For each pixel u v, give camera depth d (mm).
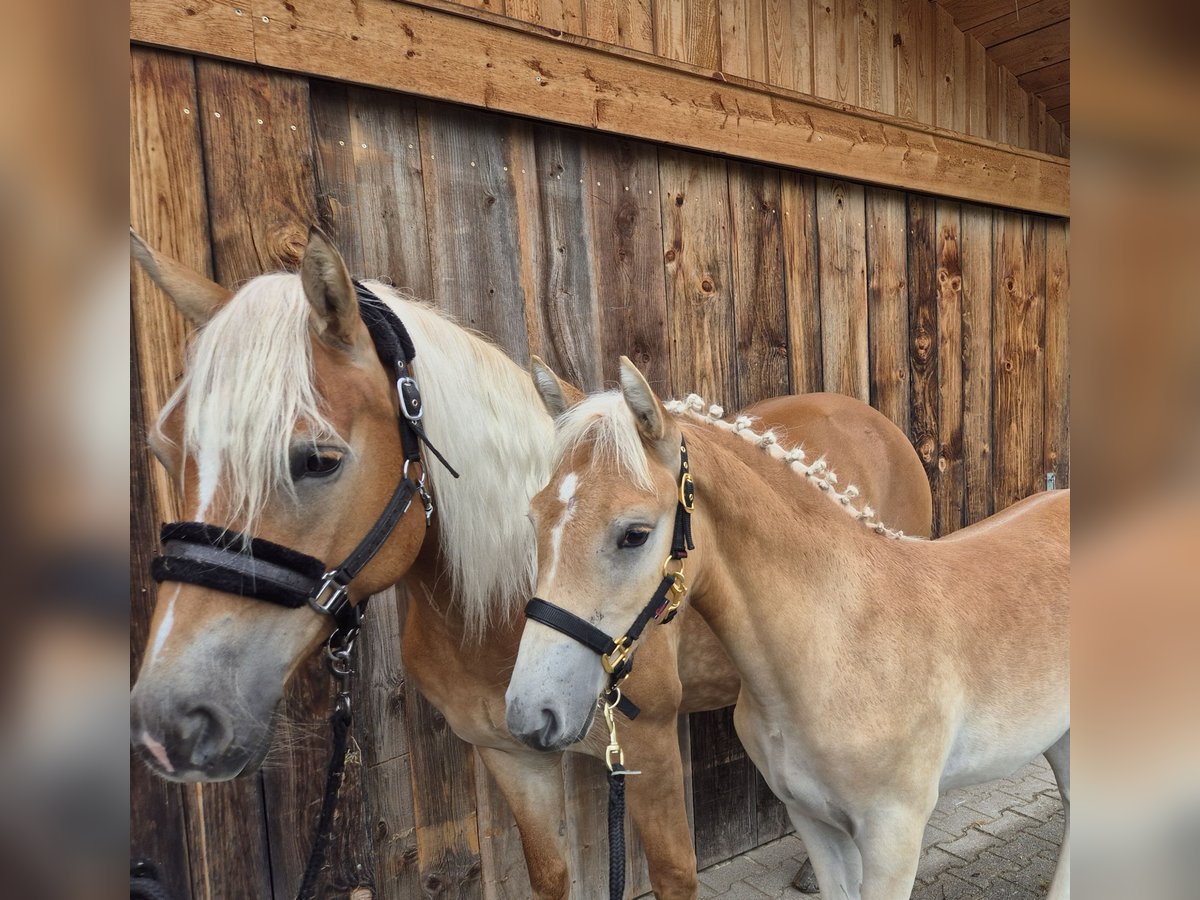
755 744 1344
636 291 1992
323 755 1536
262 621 955
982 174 2672
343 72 1482
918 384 2660
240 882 1461
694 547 1133
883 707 1193
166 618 906
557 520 1029
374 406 1079
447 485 1213
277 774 1488
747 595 1202
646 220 2002
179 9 1312
